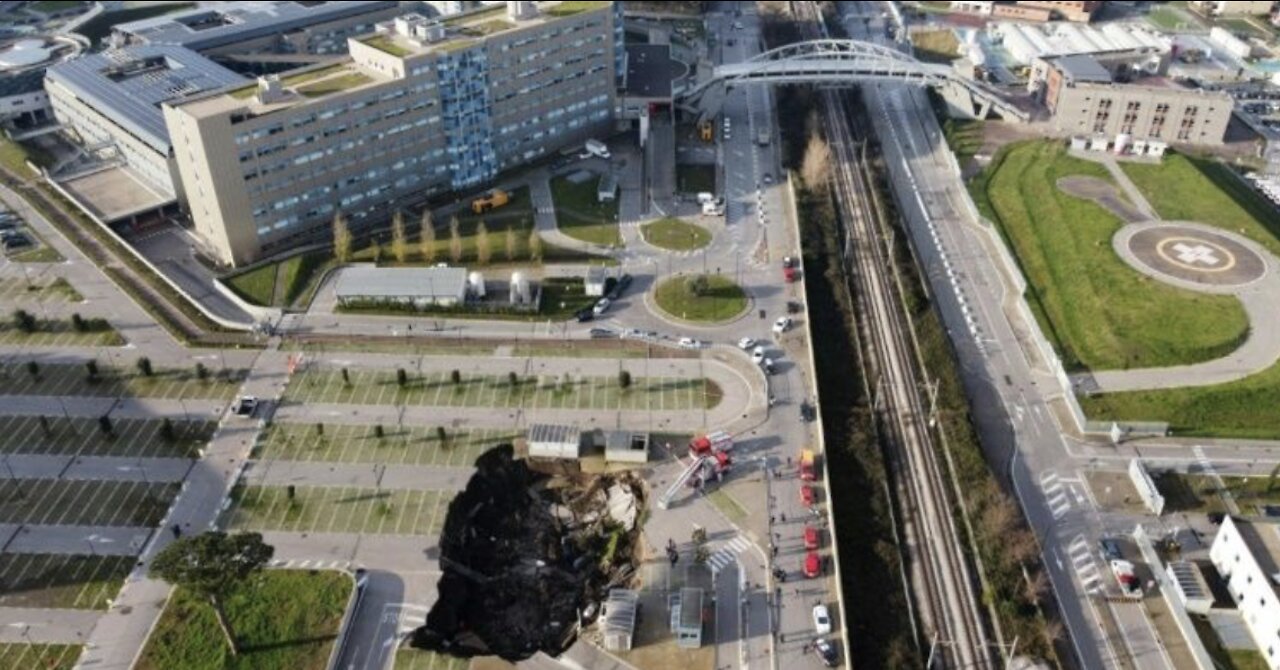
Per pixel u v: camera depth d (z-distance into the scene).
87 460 153.50
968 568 139.50
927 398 171.88
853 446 158.38
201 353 178.12
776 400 167.62
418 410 164.88
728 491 148.88
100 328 184.50
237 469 152.12
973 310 197.00
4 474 150.62
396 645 125.62
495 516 151.75
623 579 140.12
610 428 161.00
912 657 125.75
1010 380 177.50
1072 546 144.00
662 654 125.00
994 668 125.81
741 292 197.12
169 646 123.62
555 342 181.75
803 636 127.06
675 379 172.38
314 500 146.62
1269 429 164.00
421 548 139.00
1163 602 135.38
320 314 189.00
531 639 132.38
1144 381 173.25
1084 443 162.88
